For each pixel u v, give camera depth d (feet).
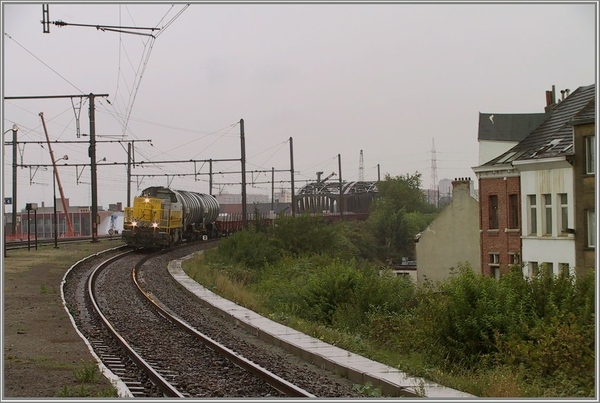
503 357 54.13
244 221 195.21
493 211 130.52
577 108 122.21
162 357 53.47
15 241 204.33
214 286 106.22
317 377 48.24
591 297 59.72
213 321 77.51
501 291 62.18
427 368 51.93
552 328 53.88
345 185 345.51
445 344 60.59
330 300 89.35
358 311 83.41
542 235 114.32
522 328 57.77
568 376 48.29
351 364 50.55
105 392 39.58
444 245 160.66
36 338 59.82
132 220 164.25
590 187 102.83
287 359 55.98
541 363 50.49
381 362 52.90
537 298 62.23
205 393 41.65
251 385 44.19
